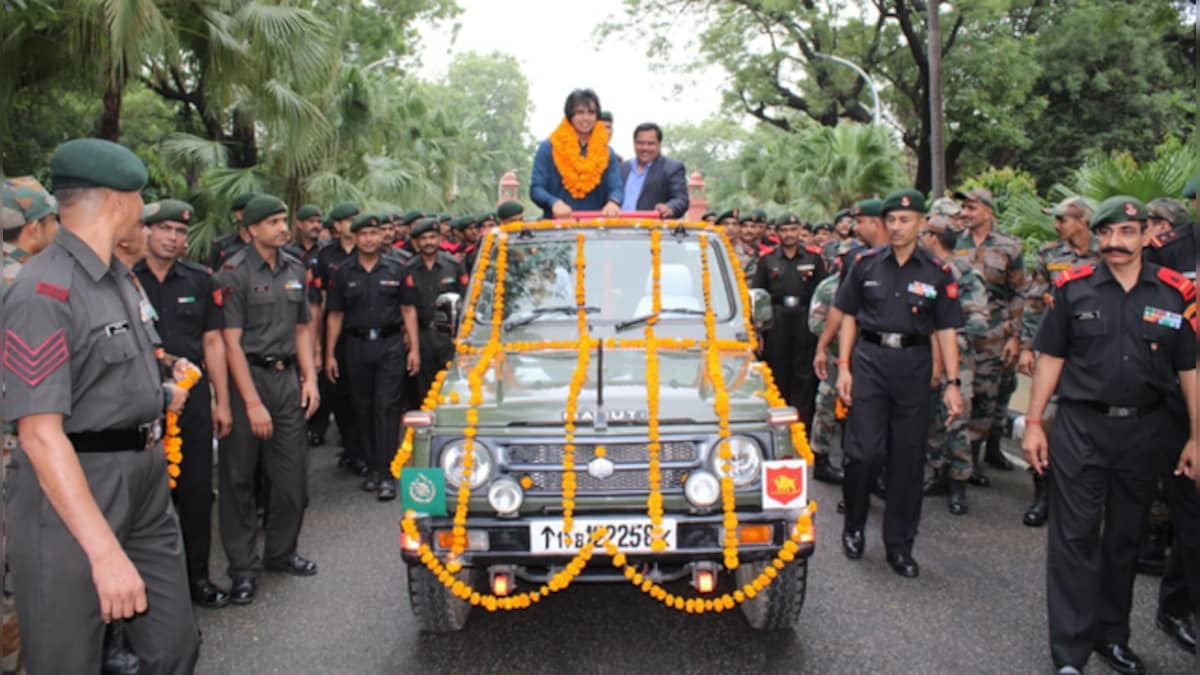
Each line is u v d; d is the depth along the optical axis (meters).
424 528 3.54
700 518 3.49
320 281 7.17
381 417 6.61
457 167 30.03
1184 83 26.61
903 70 25.73
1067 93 26.75
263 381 4.78
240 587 4.64
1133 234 3.59
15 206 3.90
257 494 6.03
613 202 5.73
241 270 4.71
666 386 3.84
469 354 4.52
